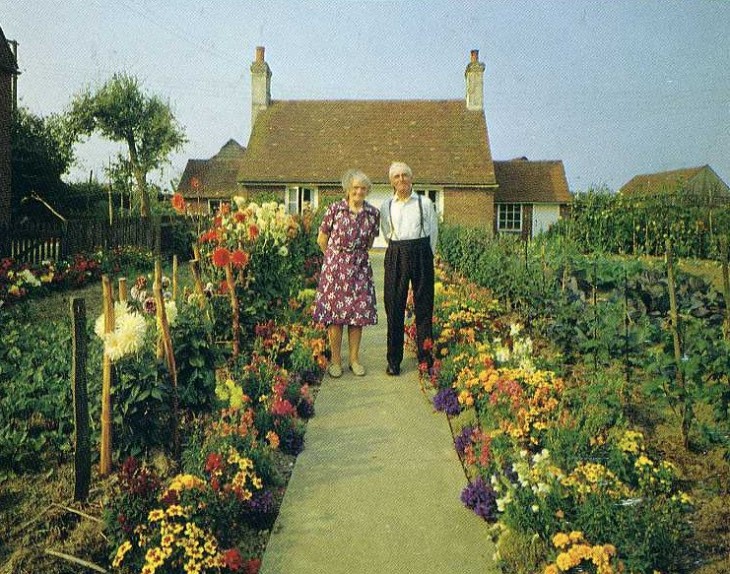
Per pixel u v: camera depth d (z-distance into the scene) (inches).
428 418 195.9
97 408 161.0
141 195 1059.9
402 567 122.2
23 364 226.2
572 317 245.0
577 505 127.6
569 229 711.7
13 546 126.8
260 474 151.6
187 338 180.7
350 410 202.4
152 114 1256.2
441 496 149.1
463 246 529.7
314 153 1130.7
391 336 231.6
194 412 181.3
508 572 120.3
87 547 126.3
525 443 160.2
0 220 668.7
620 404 176.1
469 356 220.8
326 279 228.4
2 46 660.7
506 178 1225.4
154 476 130.6
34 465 159.8
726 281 232.5
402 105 1197.1
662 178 1836.9
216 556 114.7
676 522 124.7
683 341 190.2
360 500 147.2
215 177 1480.1
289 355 240.2
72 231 534.6
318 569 121.6
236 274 269.1
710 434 156.3
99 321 156.8
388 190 1104.2
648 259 577.3
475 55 1178.6
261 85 1206.3
